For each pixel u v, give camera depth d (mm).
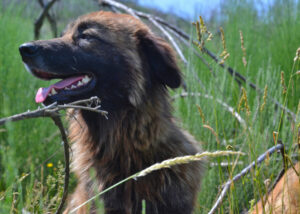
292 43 2410
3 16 2350
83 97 1618
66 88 1604
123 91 1613
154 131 1613
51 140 1975
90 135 1637
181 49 2271
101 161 1621
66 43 1618
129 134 1610
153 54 1652
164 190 1585
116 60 1616
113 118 1615
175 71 1644
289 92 2141
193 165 1629
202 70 2164
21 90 2041
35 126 1968
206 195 1769
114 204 1594
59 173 1612
